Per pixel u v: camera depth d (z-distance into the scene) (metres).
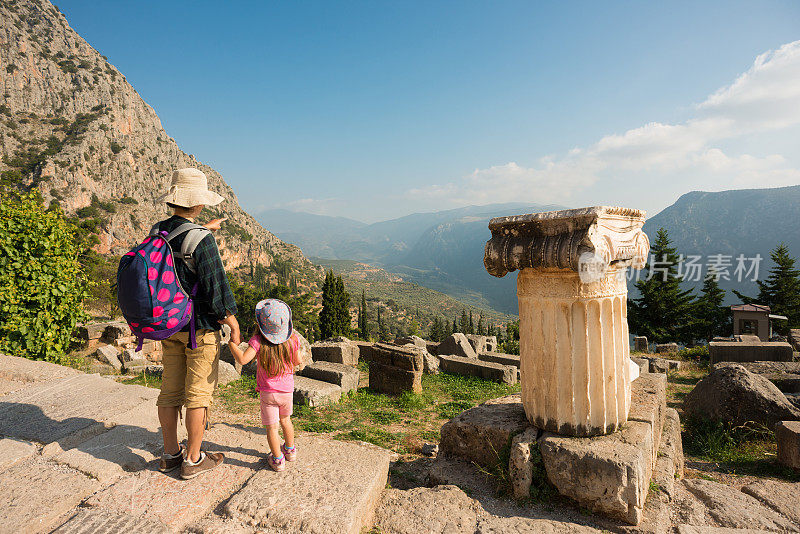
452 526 2.87
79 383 4.91
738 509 3.41
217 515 2.59
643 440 3.27
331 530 2.42
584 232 3.06
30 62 180.12
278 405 3.09
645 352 18.95
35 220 8.26
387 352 10.70
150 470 3.03
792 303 40.34
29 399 4.37
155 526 2.41
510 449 3.55
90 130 170.75
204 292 2.88
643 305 42.03
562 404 3.38
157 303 2.62
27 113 170.12
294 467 3.12
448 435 4.24
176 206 2.94
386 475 3.39
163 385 3.05
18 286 7.98
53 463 3.13
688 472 5.42
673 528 3.13
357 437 6.87
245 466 3.17
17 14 194.12
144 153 196.00
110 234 144.25
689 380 12.65
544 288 3.41
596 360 3.33
